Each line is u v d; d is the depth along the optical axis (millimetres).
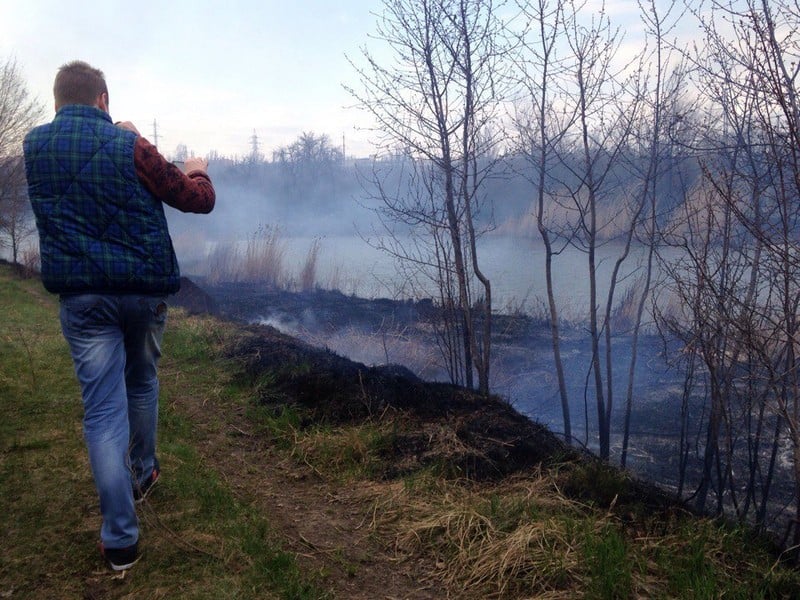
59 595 2541
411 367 8039
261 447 4359
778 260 3576
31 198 2600
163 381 5551
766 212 3949
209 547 2906
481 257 18812
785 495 5000
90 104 2729
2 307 8953
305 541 3113
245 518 3211
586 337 9641
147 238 2670
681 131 4945
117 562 2678
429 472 3791
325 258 21672
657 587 2789
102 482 2605
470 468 3881
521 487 3672
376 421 4574
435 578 2893
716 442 4316
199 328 7480
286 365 5609
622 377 7801
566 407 5621
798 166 3326
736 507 4145
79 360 2631
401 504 3473
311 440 4328
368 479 3867
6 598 2502
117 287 2607
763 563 3188
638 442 6133
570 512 3365
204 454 4090
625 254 5535
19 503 3219
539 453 4051
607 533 3070
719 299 3805
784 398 3863
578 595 2668
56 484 3438
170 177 2715
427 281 11289
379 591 2775
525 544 2934
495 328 10016
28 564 2719
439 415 4605
